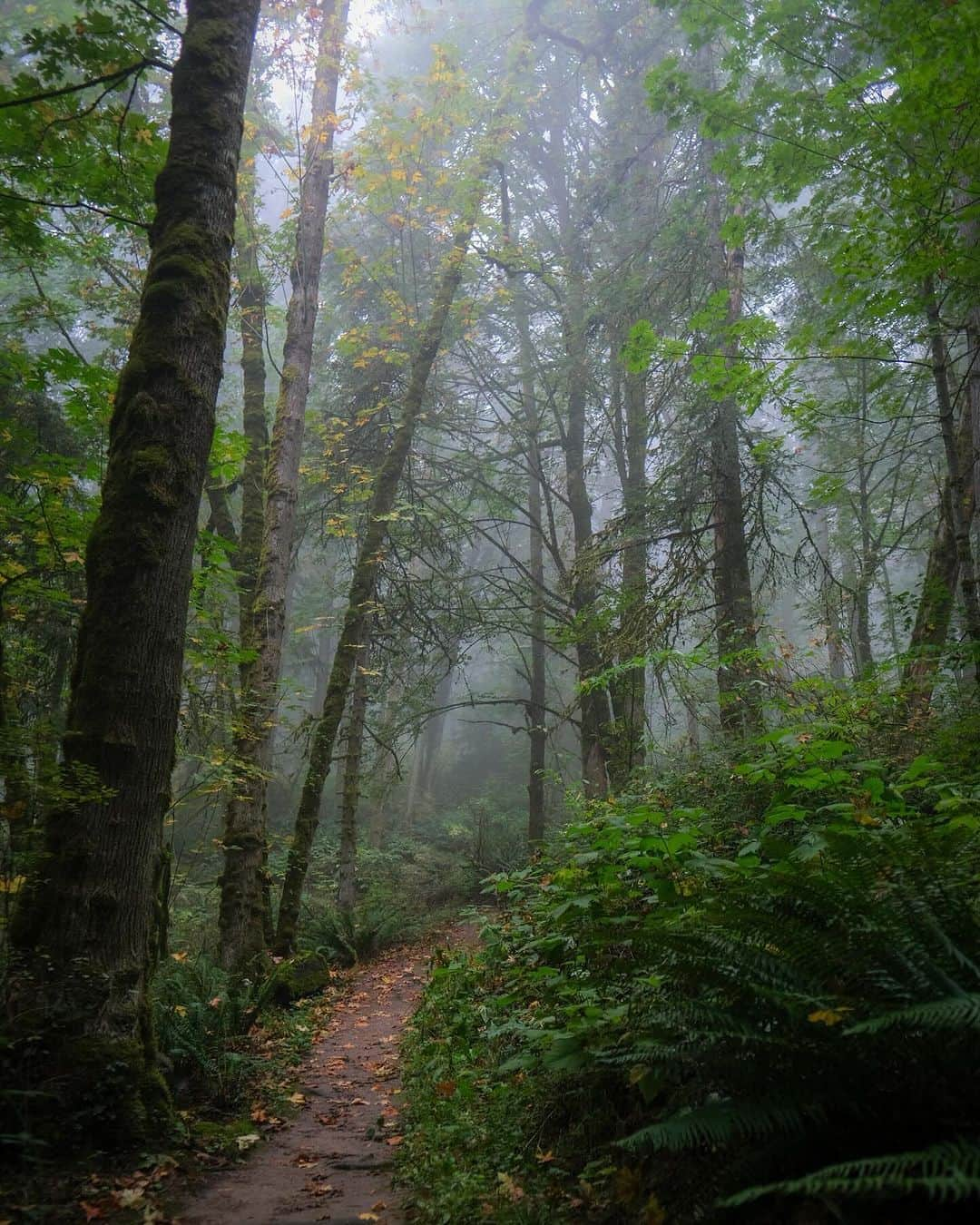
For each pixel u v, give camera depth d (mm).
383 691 17484
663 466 14328
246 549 12914
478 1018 6223
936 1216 2398
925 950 2805
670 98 7598
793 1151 2719
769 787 6414
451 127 15141
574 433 18734
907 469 16812
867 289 7148
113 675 5055
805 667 10008
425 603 16766
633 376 16906
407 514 15672
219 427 8375
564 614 17141
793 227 11688
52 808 4879
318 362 20422
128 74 6340
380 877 19859
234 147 6031
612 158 17703
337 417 16719
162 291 5559
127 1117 4520
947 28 5660
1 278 14664
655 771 9305
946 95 5922
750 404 7867
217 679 10703
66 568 7938
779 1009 3016
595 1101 4051
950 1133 2555
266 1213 3959
